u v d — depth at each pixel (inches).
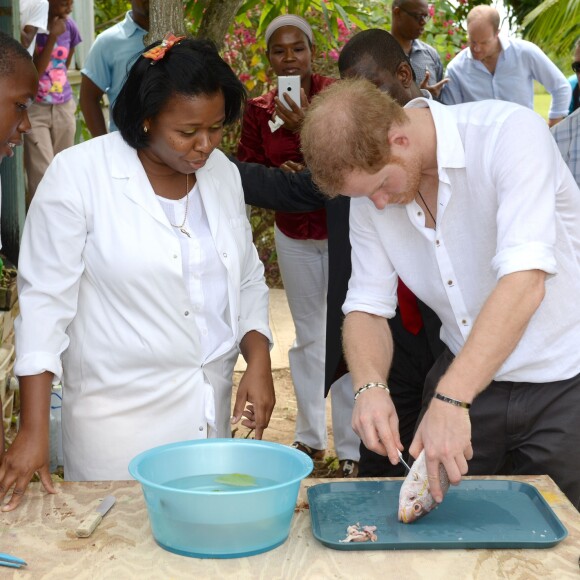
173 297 93.7
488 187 89.4
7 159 194.5
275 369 217.9
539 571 71.5
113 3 343.0
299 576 70.7
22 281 93.5
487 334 80.0
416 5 206.7
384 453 86.7
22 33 208.1
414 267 99.5
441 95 248.7
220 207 99.0
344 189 85.6
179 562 72.6
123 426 96.3
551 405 97.3
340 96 84.2
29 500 83.2
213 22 141.4
